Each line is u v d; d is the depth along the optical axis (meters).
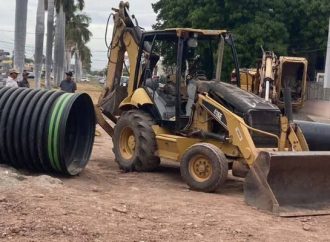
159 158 11.76
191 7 40.78
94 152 14.76
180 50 11.20
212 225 7.48
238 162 10.59
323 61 48.56
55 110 9.78
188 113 11.19
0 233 6.21
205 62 11.97
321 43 43.34
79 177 10.38
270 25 39.41
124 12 13.00
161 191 9.92
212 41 11.82
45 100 9.97
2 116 9.97
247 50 39.12
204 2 40.16
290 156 8.80
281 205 8.83
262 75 24.72
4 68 26.28
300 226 7.99
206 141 10.84
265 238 7.10
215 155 10.02
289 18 41.97
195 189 10.27
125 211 7.68
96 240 6.28
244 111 10.34
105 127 13.48
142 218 7.45
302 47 44.28
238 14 39.09
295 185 9.05
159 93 11.77
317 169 9.16
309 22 42.62
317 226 8.08
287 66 30.58
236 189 10.73
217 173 9.99
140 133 11.60
